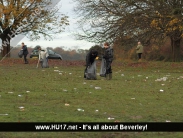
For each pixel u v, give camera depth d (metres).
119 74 25.67
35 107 11.63
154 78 22.33
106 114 10.76
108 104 12.48
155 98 13.93
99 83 18.75
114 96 14.29
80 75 23.81
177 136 8.62
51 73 24.98
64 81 19.59
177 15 33.03
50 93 14.81
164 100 13.52
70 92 15.22
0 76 21.66
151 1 34.66
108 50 20.91
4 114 10.37
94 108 11.68
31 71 26.59
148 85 18.19
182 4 34.09
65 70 28.62
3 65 34.00
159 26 34.50
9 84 17.59
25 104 12.19
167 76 24.05
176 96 14.52
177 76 24.25
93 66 20.75
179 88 17.08
